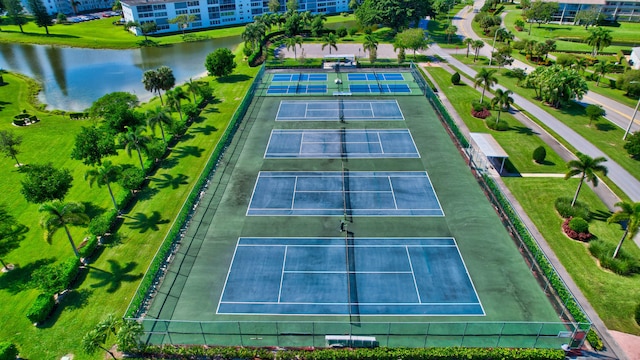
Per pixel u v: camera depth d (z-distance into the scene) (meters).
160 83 73.50
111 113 63.88
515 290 35.97
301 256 40.03
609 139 61.72
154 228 44.53
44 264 39.91
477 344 31.20
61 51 124.06
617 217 36.19
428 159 56.09
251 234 42.94
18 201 50.03
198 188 49.03
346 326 32.84
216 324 32.88
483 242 41.41
